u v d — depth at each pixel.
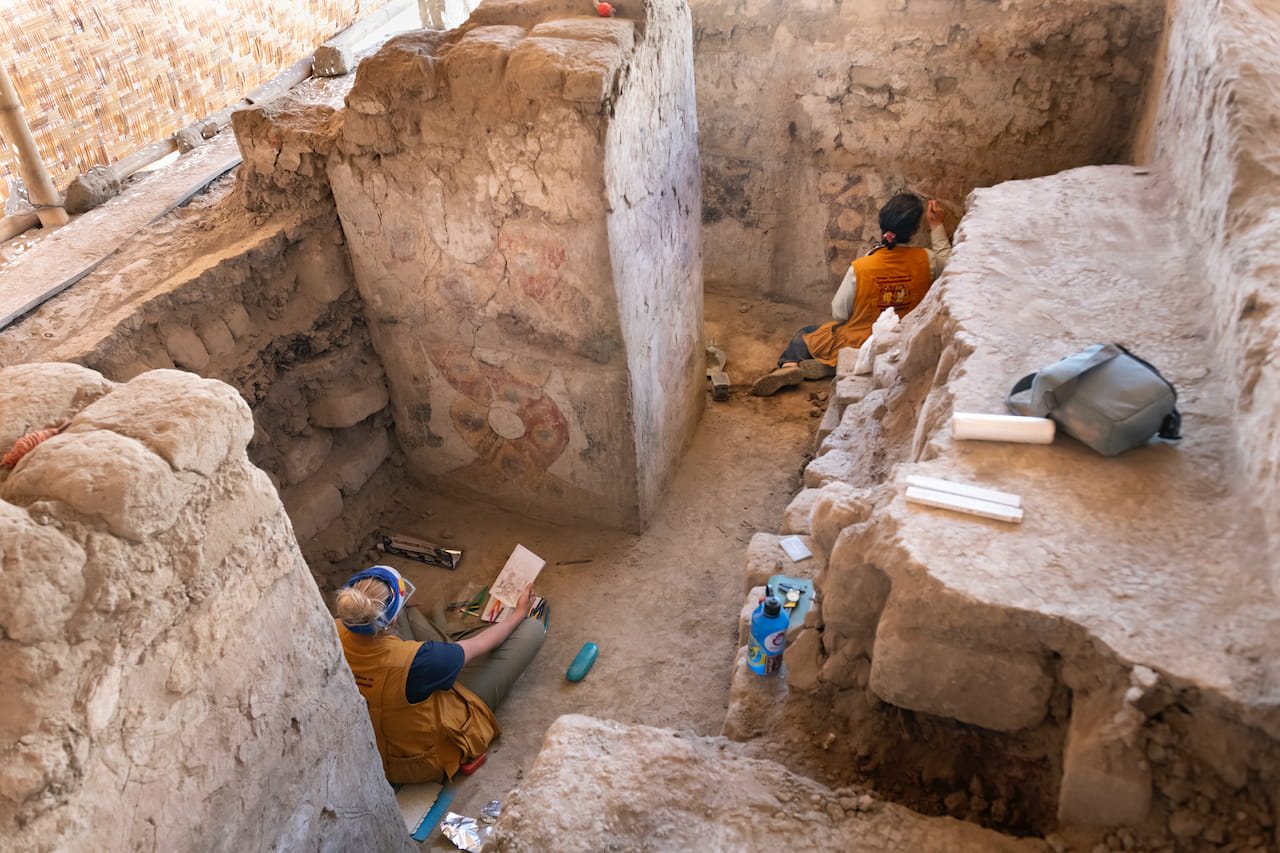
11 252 3.26
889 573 1.76
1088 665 1.59
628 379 3.32
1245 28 2.71
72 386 1.66
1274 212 2.20
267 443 3.44
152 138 4.10
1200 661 1.50
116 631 1.42
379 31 5.44
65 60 3.69
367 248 3.43
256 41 4.67
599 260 3.04
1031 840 1.66
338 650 2.03
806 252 4.94
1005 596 1.64
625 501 3.69
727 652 3.26
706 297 5.24
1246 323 2.03
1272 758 1.47
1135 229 2.86
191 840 1.63
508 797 1.77
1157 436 2.00
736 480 4.02
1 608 1.26
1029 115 4.12
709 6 4.37
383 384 3.81
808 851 1.66
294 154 3.25
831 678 2.08
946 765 1.91
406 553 3.77
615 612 3.45
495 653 3.17
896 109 4.34
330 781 2.04
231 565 1.65
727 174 4.85
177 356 3.06
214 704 1.65
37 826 1.31
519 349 3.43
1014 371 2.26
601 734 1.91
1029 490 1.89
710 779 1.82
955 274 2.69
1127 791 1.56
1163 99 3.47
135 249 3.26
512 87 2.80
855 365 3.82
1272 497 1.69
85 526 1.37
